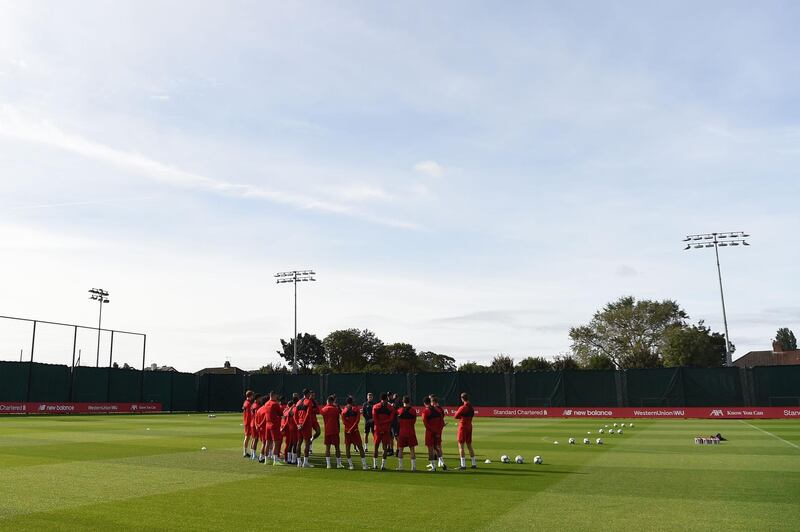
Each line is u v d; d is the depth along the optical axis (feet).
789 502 38.45
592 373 166.91
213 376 213.46
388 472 53.06
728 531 30.81
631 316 290.97
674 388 158.92
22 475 50.29
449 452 70.85
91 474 51.03
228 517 34.14
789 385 149.28
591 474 51.24
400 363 372.99
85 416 163.53
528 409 169.48
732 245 176.04
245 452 64.69
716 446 76.38
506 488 44.11
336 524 32.42
